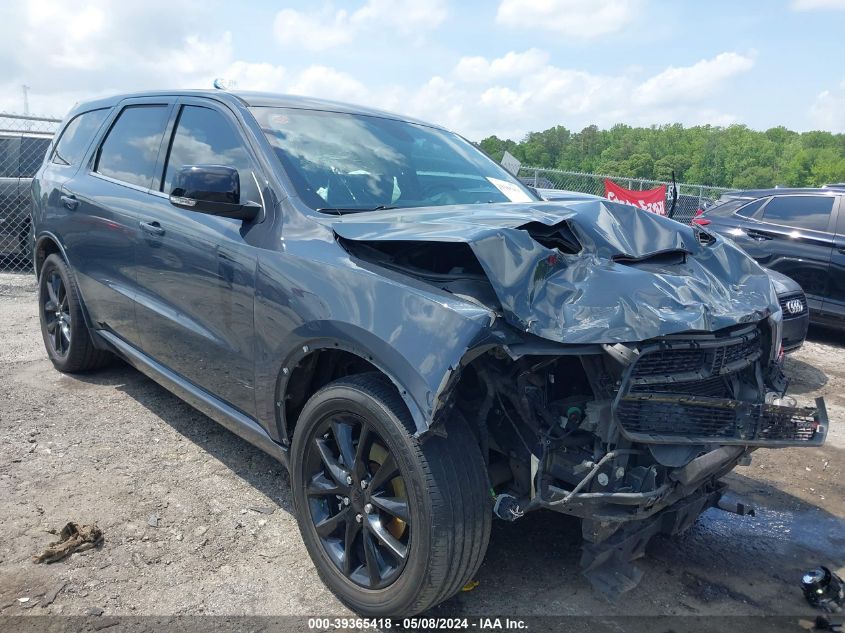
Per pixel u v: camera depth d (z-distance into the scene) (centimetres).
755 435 260
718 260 295
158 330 379
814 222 814
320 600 275
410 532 238
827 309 792
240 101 360
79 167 476
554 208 283
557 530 335
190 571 289
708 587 301
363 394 247
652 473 237
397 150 374
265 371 296
